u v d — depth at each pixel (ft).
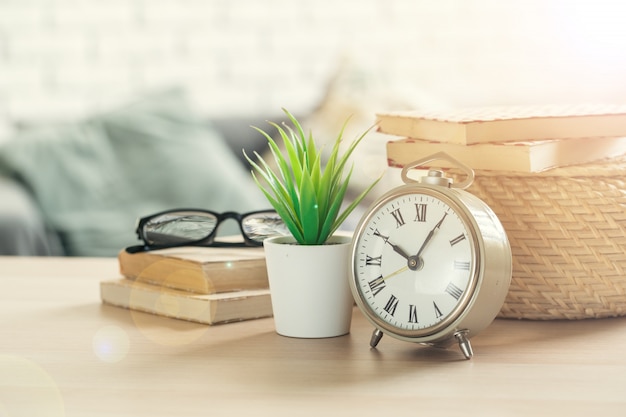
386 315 3.13
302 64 9.68
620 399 2.77
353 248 3.17
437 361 3.05
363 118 7.79
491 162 3.34
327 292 3.26
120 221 7.05
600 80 9.11
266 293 3.52
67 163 7.30
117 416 2.71
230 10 9.71
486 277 3.01
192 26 9.74
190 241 3.79
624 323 3.39
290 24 9.68
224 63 9.73
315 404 2.76
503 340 3.22
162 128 7.74
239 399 2.80
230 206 7.22
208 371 2.99
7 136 9.74
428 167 3.44
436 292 3.06
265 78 9.71
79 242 6.90
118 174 7.38
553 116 3.38
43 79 9.81
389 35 9.59
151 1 9.74
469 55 9.48
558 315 3.38
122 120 7.73
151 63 9.78
